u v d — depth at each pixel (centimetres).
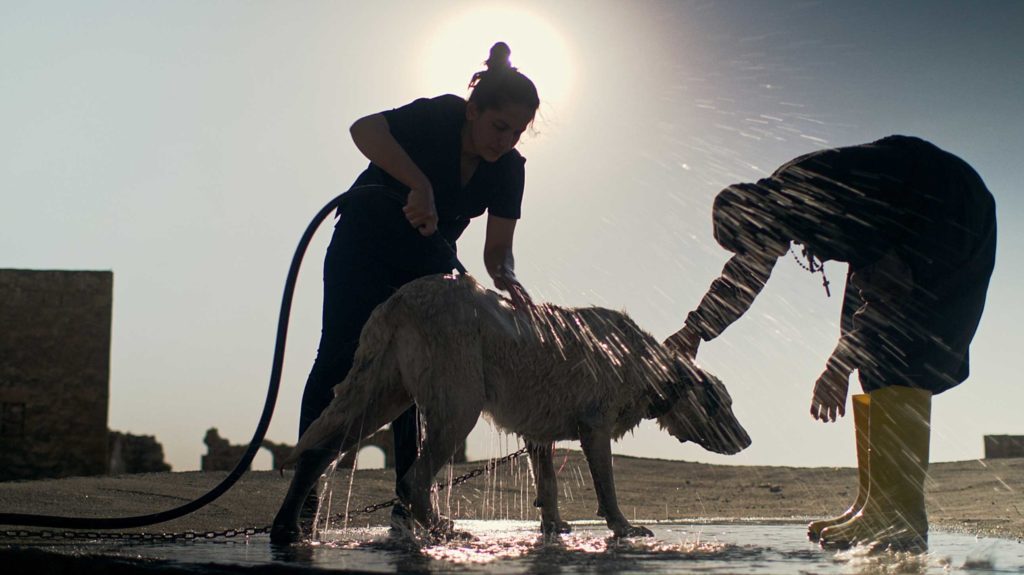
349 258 488
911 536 400
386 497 661
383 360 421
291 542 400
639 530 451
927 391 408
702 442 482
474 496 745
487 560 332
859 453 441
